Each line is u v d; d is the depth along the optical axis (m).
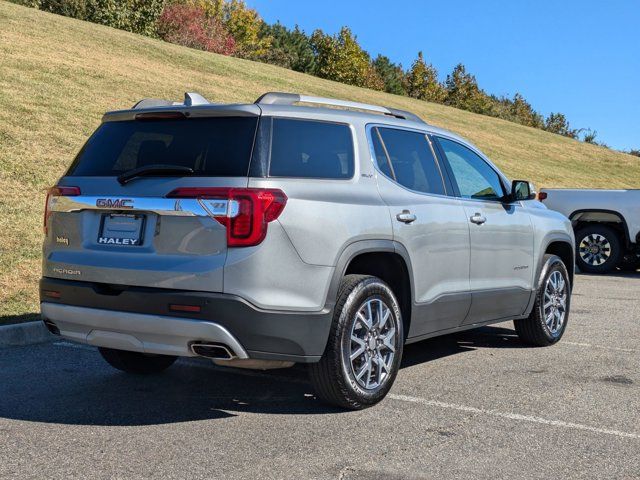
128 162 4.58
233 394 5.16
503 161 29.34
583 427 4.51
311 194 4.43
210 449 4.02
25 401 4.92
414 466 3.81
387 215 4.88
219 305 4.10
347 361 4.55
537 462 3.91
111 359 5.50
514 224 6.33
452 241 5.52
